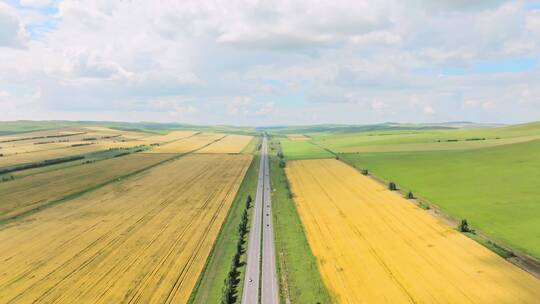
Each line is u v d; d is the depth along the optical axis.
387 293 52.69
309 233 79.38
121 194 119.12
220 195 117.88
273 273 61.56
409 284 54.62
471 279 54.78
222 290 55.25
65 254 70.06
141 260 67.25
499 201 90.75
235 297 54.28
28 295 55.06
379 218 86.12
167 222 89.38
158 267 64.19
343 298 52.31
